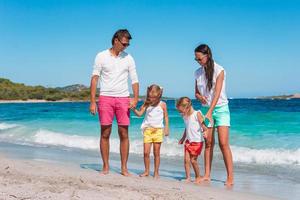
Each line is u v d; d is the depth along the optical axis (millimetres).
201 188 5414
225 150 5934
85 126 16078
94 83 6184
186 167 6238
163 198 4465
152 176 6488
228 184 5816
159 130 6461
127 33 6062
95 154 9438
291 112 21406
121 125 6227
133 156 8875
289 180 6184
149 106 6547
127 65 6203
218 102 5977
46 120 20891
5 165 6367
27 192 4426
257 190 5449
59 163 7789
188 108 6203
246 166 7500
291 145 9602
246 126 14344
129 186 5031
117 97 6168
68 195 4348
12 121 21406
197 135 6113
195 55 6055
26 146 11414
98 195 4402
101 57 6133
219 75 5945
